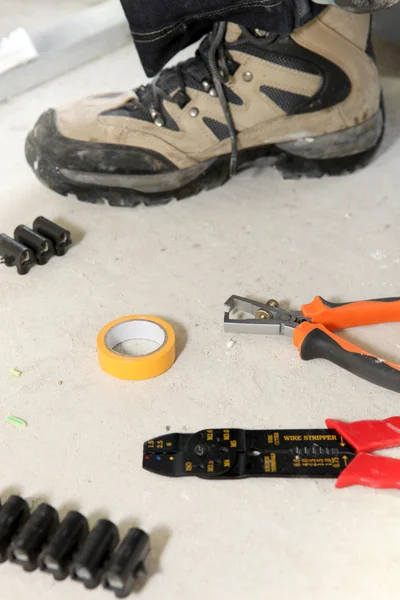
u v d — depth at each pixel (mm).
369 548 492
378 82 733
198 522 506
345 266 667
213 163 729
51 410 565
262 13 623
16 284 658
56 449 543
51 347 608
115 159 698
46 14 1022
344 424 538
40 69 914
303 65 684
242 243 693
